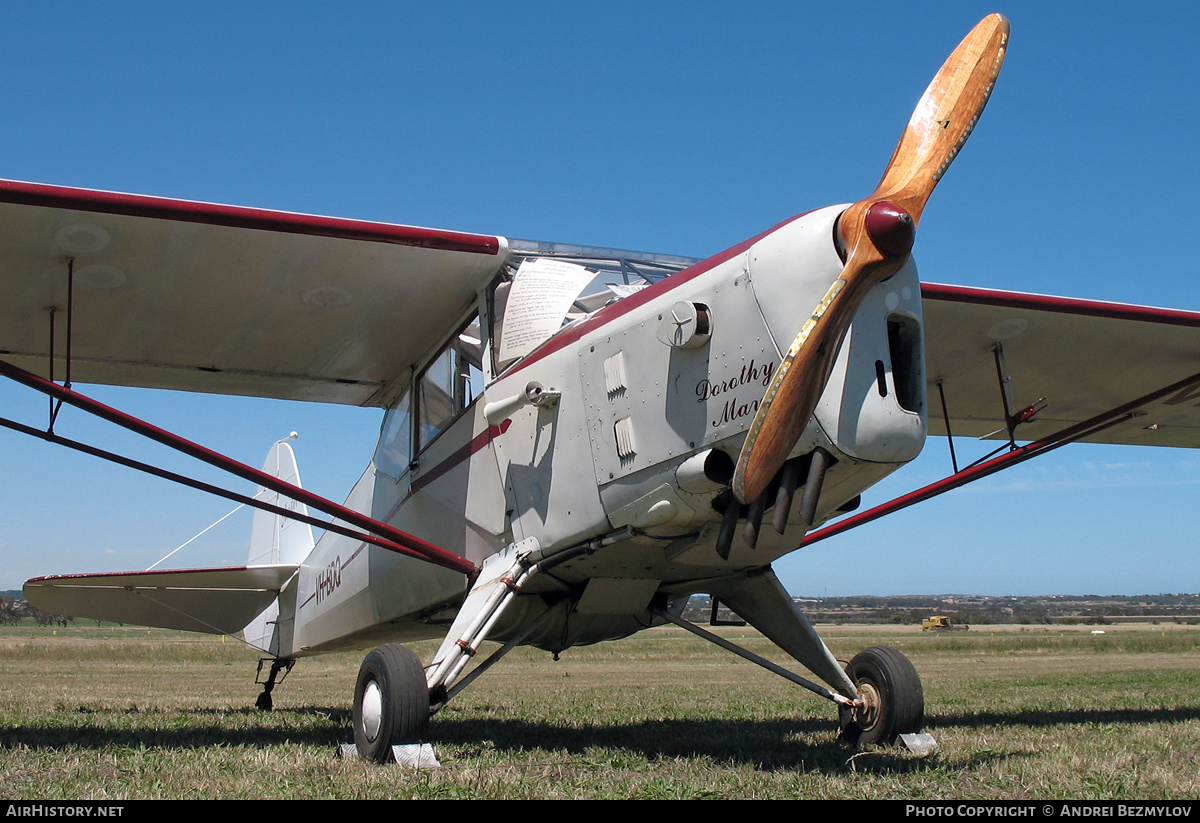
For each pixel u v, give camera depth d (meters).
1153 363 6.45
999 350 6.05
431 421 6.02
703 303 4.01
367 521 5.06
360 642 7.73
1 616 78.06
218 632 9.04
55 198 4.38
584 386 4.52
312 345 6.11
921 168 3.75
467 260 5.19
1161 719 6.11
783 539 4.43
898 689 4.64
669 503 4.10
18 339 5.79
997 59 3.86
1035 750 4.41
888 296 3.77
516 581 4.69
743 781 3.52
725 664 18.38
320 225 4.79
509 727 6.25
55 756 4.16
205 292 5.35
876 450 3.62
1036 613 117.50
